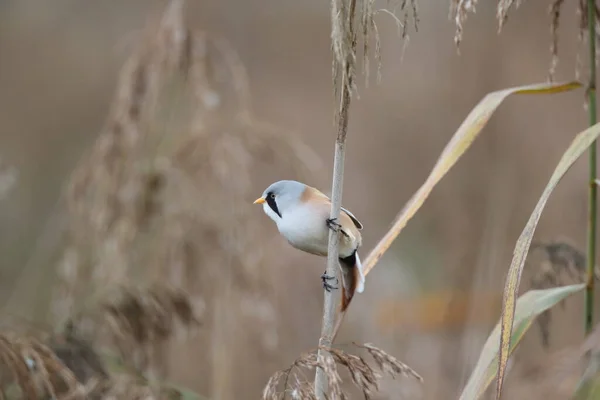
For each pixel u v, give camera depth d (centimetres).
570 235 1215
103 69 2114
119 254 828
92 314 698
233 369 862
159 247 855
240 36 2223
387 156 1803
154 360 732
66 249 884
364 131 1855
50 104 2011
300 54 2241
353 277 556
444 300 1185
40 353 587
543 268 597
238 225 872
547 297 464
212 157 879
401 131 1827
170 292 717
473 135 473
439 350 1023
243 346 890
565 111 1457
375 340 1102
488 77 1633
